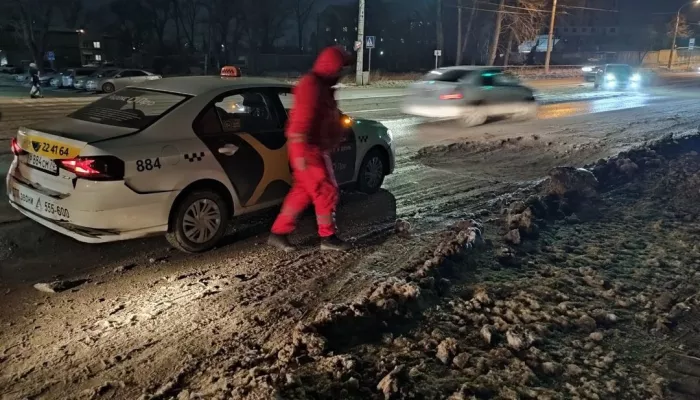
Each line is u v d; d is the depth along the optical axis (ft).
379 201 24.68
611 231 21.25
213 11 211.82
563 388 11.39
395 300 14.03
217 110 18.34
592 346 13.12
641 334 13.89
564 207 23.50
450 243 18.02
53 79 121.70
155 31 257.96
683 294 16.12
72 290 15.26
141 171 16.07
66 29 224.12
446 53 221.25
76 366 11.75
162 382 11.24
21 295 14.87
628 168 29.94
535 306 14.69
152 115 17.21
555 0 163.12
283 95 20.45
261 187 19.27
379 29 235.81
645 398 11.29
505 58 180.14
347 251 18.49
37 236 18.92
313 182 17.24
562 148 39.19
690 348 13.41
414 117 54.85
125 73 108.88
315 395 10.41
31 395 10.78
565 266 17.79
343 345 12.34
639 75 113.09
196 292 15.30
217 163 17.85
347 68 16.69
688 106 74.38
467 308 14.43
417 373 11.43
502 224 21.62
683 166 31.83
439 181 29.04
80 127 16.88
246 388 10.31
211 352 12.31
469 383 11.24
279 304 14.62
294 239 19.56
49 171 16.38
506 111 53.83
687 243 20.08
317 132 16.89
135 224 16.24
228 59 226.38
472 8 162.50
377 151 25.21
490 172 31.63
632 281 16.88
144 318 13.80
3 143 35.94
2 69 177.58
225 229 18.58
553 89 107.55
